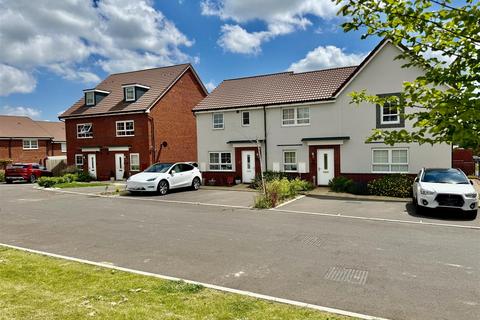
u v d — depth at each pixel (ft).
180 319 14.01
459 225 34.24
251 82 83.35
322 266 21.65
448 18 9.61
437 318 14.76
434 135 10.50
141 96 93.15
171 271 20.90
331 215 40.14
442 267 21.43
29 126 141.69
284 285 18.54
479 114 8.83
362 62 61.67
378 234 30.37
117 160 92.94
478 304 16.10
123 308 14.99
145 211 43.32
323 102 66.08
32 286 17.66
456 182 40.70
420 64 11.42
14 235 30.68
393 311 15.43
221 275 20.15
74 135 100.17
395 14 10.09
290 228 32.91
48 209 45.37
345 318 14.30
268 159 72.54
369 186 56.95
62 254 24.66
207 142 79.46
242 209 44.86
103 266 21.17
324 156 66.64
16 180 99.81
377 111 61.72
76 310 14.79
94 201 52.80
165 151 92.58
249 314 14.49
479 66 9.92
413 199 45.93
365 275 20.03
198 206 47.42
